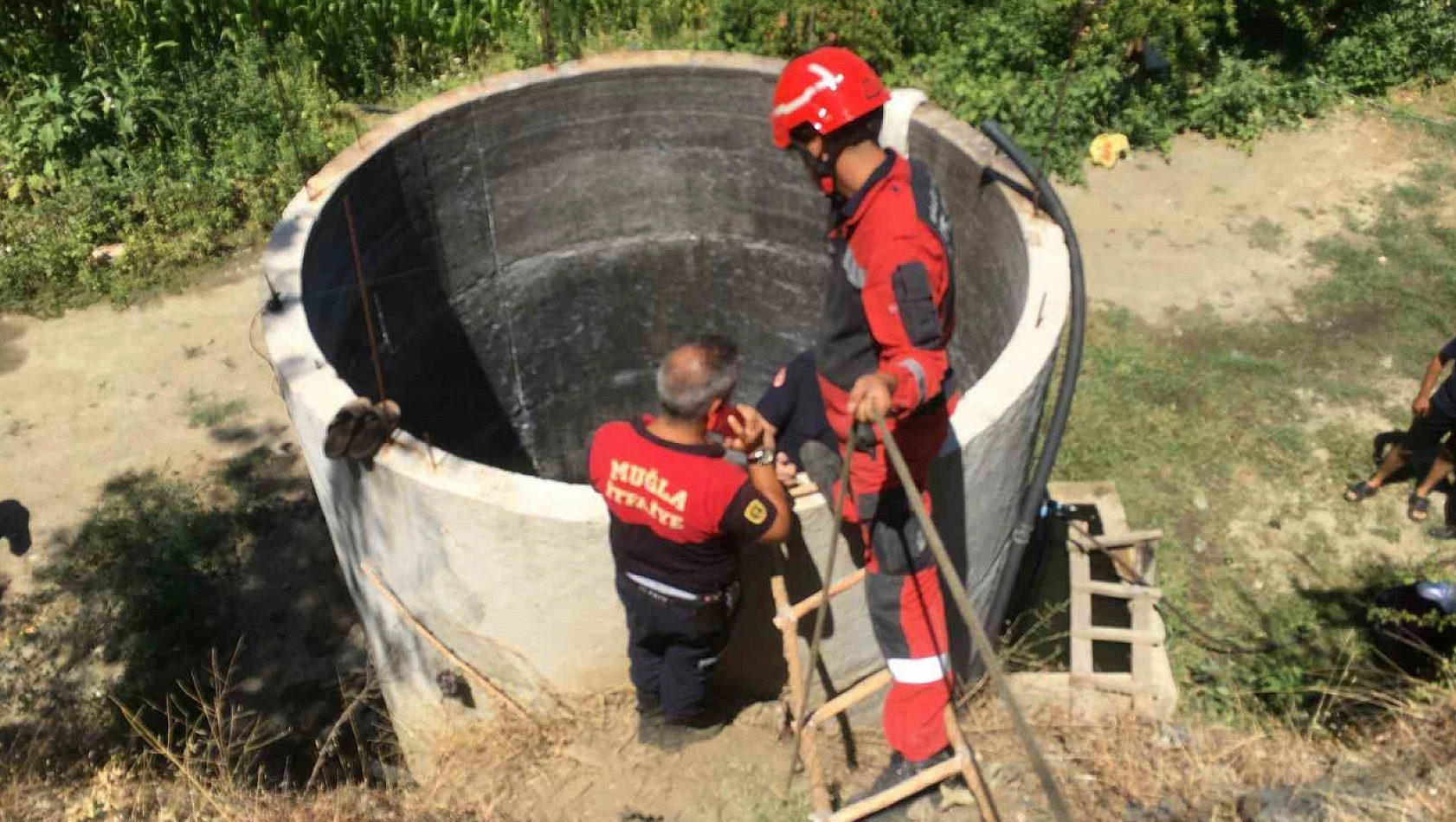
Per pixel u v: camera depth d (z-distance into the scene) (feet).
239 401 27.63
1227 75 35.91
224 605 23.94
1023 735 7.51
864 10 34.63
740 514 11.08
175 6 34.12
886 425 9.34
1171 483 25.96
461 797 14.65
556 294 24.14
